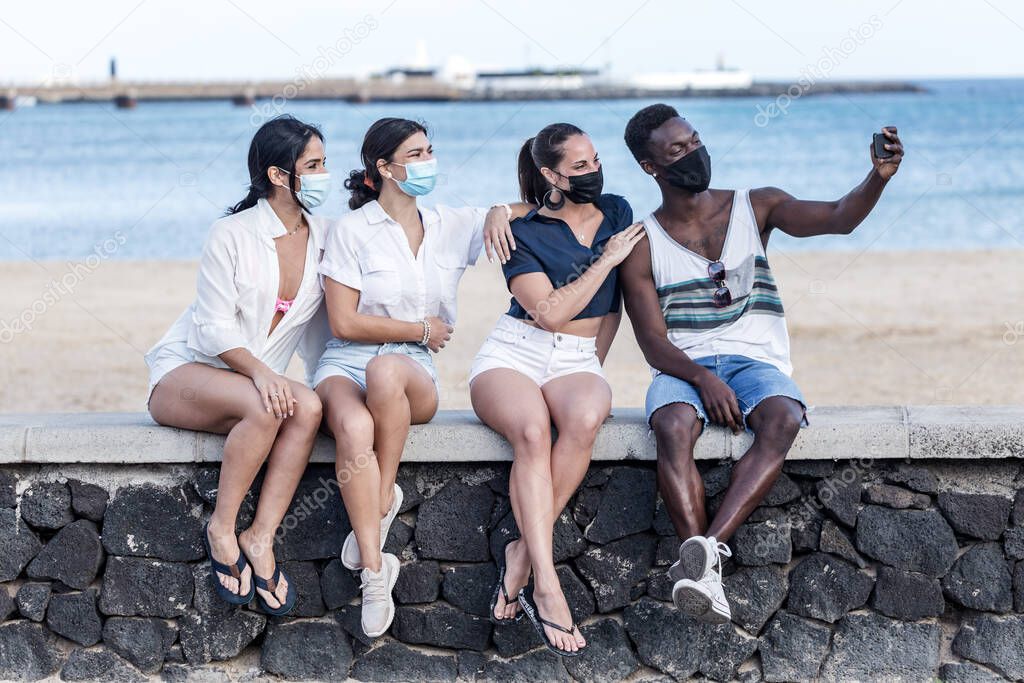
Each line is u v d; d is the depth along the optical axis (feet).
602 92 253.85
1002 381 35.37
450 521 16.79
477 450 16.37
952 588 16.12
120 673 17.03
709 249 17.22
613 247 16.49
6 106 272.51
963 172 134.82
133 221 103.09
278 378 15.87
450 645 16.93
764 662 16.44
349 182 17.35
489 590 16.80
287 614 16.93
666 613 16.56
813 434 15.90
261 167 16.44
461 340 43.14
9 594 17.17
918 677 16.22
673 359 16.53
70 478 16.92
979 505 15.96
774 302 17.35
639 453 16.26
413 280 16.76
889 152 15.84
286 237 16.84
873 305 51.96
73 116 269.44
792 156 152.97
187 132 216.74
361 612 16.53
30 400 34.65
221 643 16.93
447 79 270.87
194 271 67.77
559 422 15.98
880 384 35.24
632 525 16.51
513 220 17.12
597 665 16.71
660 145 16.79
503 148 170.19
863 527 16.15
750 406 16.01
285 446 15.99
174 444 16.53
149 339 45.68
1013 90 314.55
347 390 16.08
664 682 16.63
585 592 16.69
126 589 16.93
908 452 15.79
